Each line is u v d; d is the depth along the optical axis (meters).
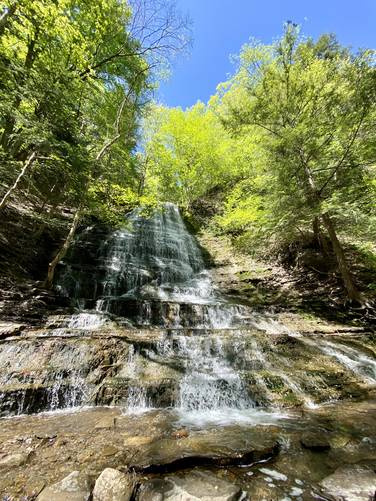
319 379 5.57
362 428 3.74
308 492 2.37
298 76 10.97
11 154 8.55
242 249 13.40
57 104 7.80
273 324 8.98
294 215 9.82
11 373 4.78
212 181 21.73
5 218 10.53
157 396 4.77
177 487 2.42
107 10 10.12
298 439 3.41
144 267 14.28
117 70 12.41
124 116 13.95
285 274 13.19
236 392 4.98
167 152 19.73
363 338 8.01
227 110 13.14
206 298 11.93
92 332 6.66
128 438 3.44
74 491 2.36
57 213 13.95
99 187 12.02
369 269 11.09
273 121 11.48
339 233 11.23
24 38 8.80
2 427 3.76
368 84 8.70
